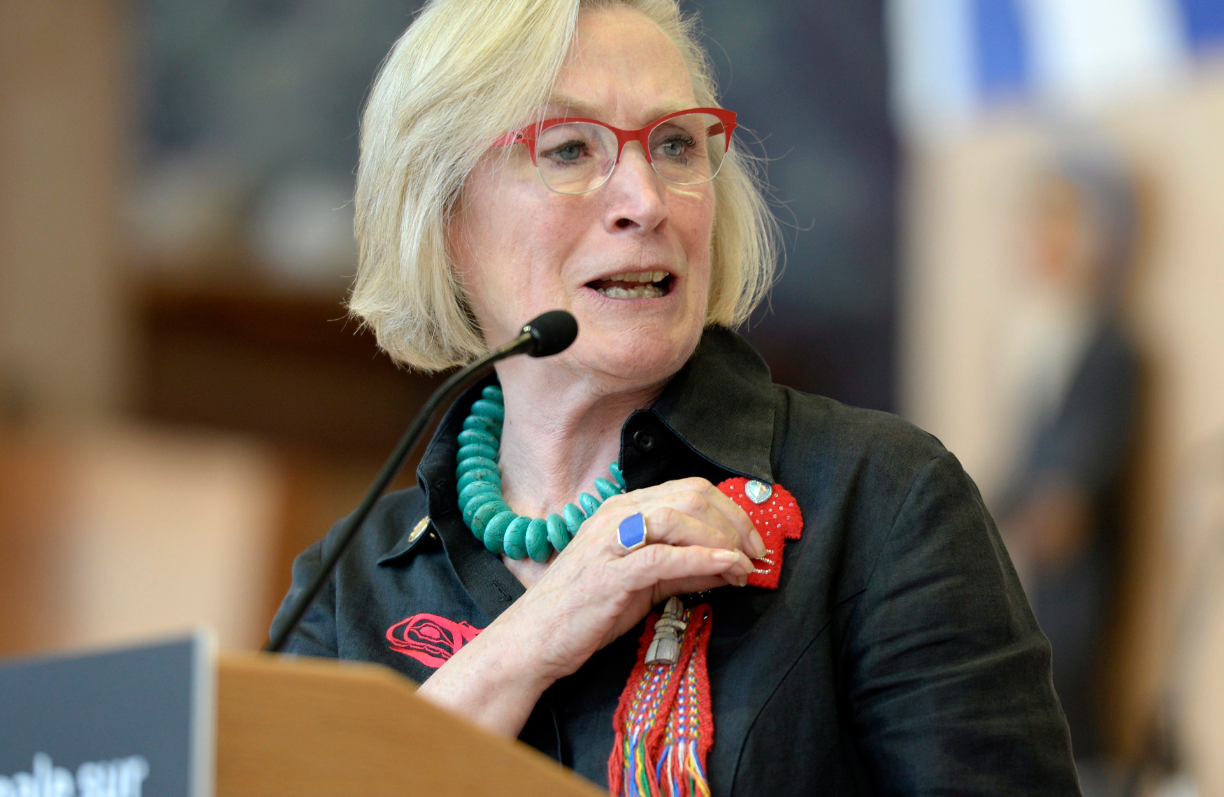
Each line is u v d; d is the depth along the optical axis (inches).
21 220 685.9
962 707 168.1
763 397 207.3
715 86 233.8
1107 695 483.8
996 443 522.0
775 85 561.9
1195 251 485.4
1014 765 165.2
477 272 209.0
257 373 673.0
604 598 176.6
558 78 197.8
